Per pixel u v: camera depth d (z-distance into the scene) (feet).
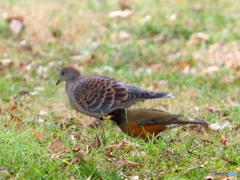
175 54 59.47
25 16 68.18
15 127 36.11
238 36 63.77
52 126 36.17
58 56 58.65
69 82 41.52
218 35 64.18
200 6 75.31
